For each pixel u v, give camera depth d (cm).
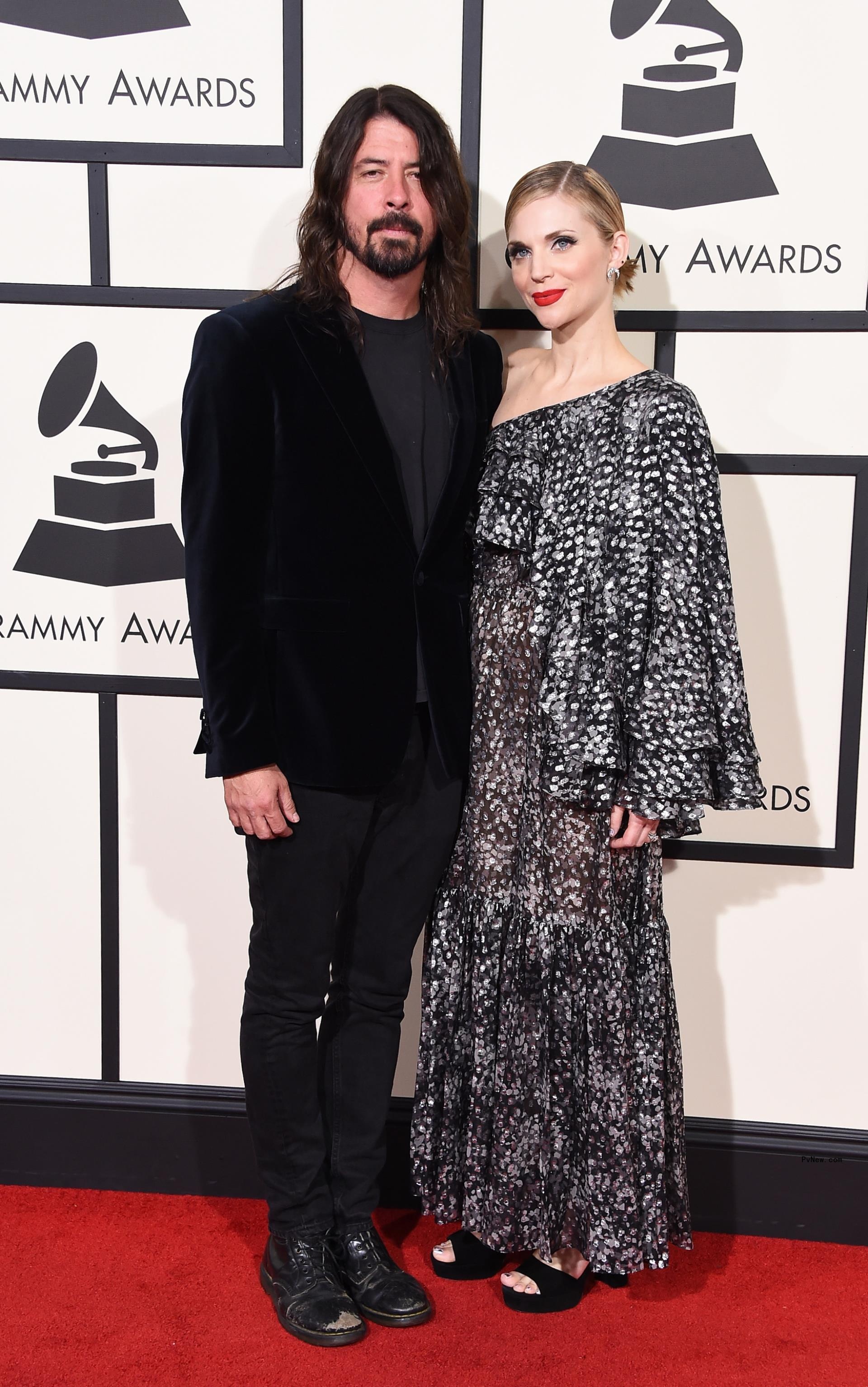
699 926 204
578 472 160
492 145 191
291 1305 167
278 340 156
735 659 158
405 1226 200
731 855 201
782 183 187
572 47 187
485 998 171
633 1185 166
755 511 195
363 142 156
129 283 197
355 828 165
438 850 173
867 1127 203
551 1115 169
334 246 161
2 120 194
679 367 193
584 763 157
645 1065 167
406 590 161
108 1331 168
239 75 190
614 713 156
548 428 164
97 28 191
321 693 158
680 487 154
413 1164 180
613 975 165
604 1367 163
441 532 163
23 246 197
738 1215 204
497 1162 170
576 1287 178
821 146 186
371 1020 179
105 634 205
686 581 154
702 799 157
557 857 165
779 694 198
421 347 168
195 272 196
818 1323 175
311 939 168
